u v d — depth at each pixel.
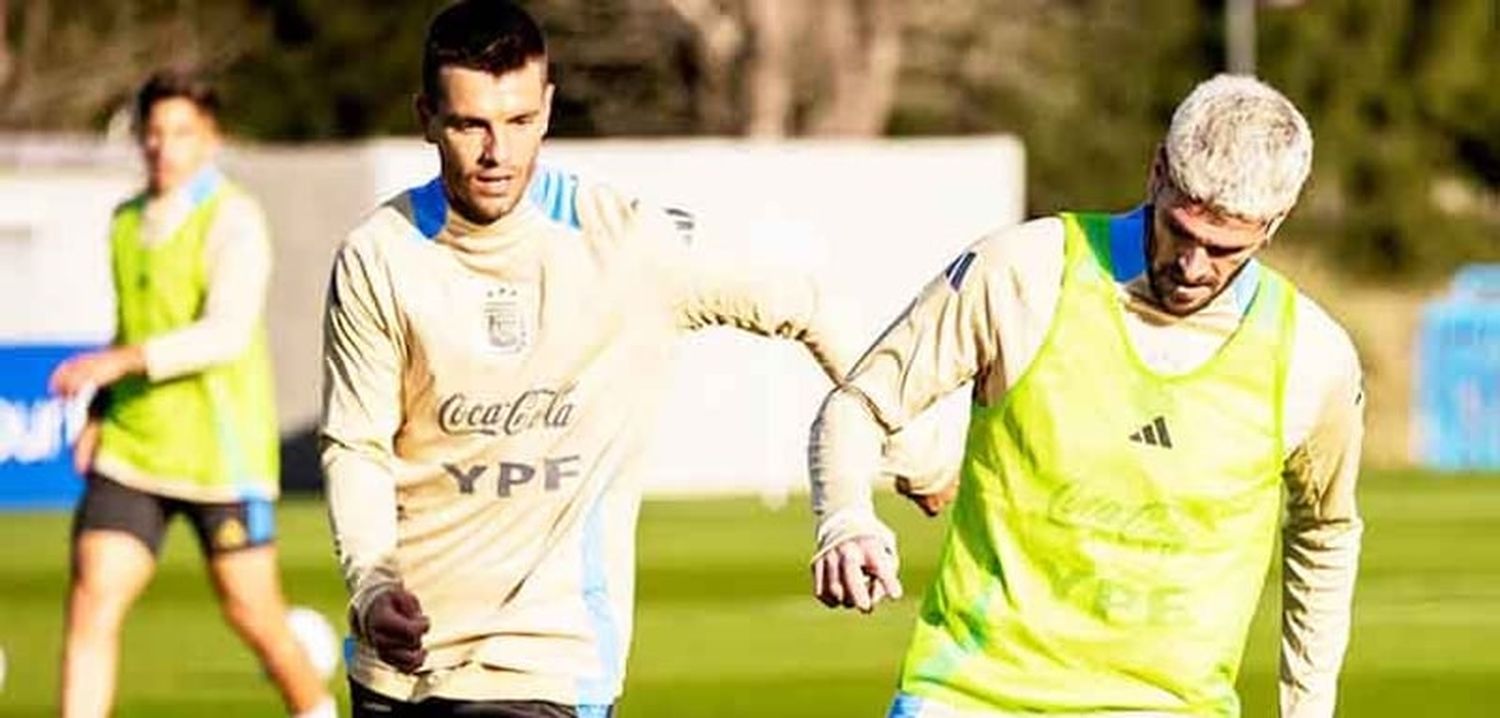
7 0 105.12
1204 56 110.62
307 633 35.38
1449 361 82.50
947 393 16.14
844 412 16.11
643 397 18.05
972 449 16.17
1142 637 16.02
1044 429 15.91
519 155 17.16
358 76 106.88
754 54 99.94
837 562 15.80
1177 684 16.08
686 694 36.47
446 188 17.52
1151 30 109.69
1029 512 16.02
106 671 27.86
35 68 105.56
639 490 18.19
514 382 17.78
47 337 70.75
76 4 106.19
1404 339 100.00
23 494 64.88
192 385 28.12
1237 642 16.17
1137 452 15.86
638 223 17.88
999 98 106.31
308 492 70.12
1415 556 54.97
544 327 17.73
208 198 28.09
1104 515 15.94
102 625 27.95
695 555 54.38
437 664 18.00
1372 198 111.06
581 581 17.98
